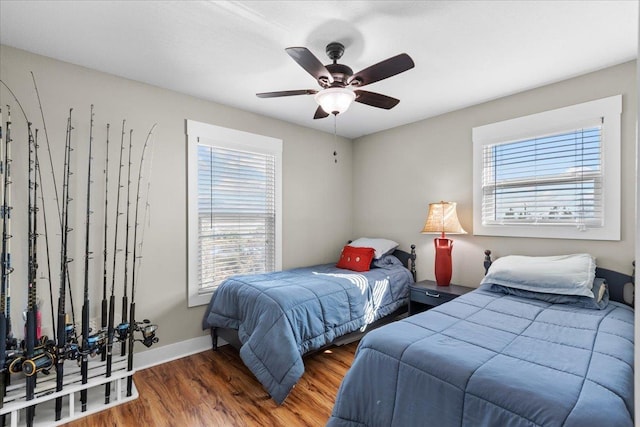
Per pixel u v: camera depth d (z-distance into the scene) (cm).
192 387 218
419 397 124
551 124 253
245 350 211
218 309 265
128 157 245
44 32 184
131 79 247
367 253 335
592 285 204
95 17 171
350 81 186
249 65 226
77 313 221
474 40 194
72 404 182
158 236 260
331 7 163
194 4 161
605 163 227
